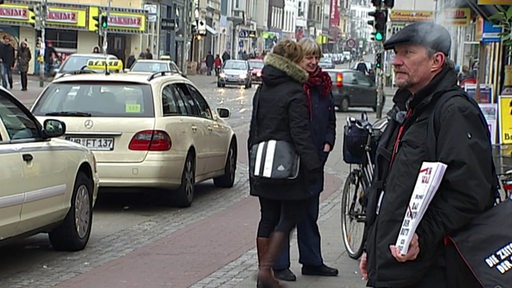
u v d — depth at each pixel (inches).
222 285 332.2
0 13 2363.4
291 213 308.8
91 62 995.9
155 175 487.2
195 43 3267.7
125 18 2487.7
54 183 364.2
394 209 174.6
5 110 346.3
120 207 526.0
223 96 1908.2
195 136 534.6
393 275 173.3
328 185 640.4
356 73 1572.3
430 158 171.5
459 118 168.4
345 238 387.2
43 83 1881.2
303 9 5497.1
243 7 4074.8
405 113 184.9
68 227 388.5
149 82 510.0
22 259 382.0
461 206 165.5
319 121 325.4
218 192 603.8
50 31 2444.6
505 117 349.7
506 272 163.0
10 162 326.6
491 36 567.5
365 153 359.9
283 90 301.7
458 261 169.3
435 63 176.9
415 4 1781.5
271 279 311.9
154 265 368.8
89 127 485.4
